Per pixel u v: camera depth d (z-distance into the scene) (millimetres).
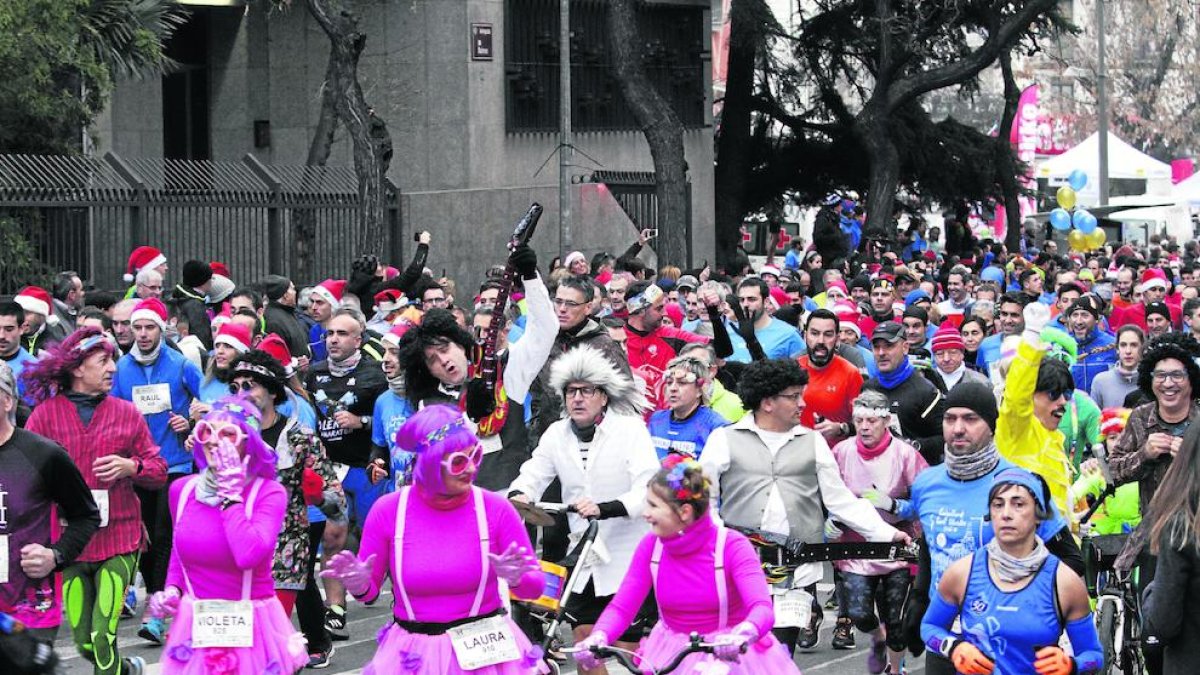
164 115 42750
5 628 7703
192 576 10445
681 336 18047
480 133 39594
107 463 12828
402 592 9516
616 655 9438
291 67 41500
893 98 46031
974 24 48375
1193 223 70875
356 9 39750
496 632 9555
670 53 45094
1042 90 95188
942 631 9578
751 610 9406
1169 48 96688
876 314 23172
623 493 11984
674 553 9633
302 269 32219
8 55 30125
